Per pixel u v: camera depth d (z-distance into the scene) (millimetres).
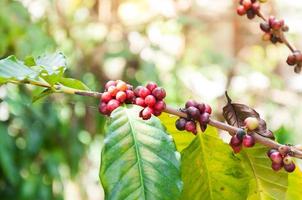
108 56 2752
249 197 941
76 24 2805
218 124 853
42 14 2635
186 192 903
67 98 2611
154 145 804
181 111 847
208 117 841
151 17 3102
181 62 2883
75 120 2691
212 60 2967
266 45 3271
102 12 3018
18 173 2584
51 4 2635
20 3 2475
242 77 3082
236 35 3234
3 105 2527
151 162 795
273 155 843
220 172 899
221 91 3002
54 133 2615
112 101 830
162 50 2770
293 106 2953
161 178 790
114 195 779
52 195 2615
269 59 3396
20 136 2592
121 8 3221
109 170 788
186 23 2900
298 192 960
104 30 2980
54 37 2639
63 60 883
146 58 2742
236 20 3191
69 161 2717
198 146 895
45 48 2449
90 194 3371
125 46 2818
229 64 2949
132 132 808
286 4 3264
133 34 2916
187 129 843
